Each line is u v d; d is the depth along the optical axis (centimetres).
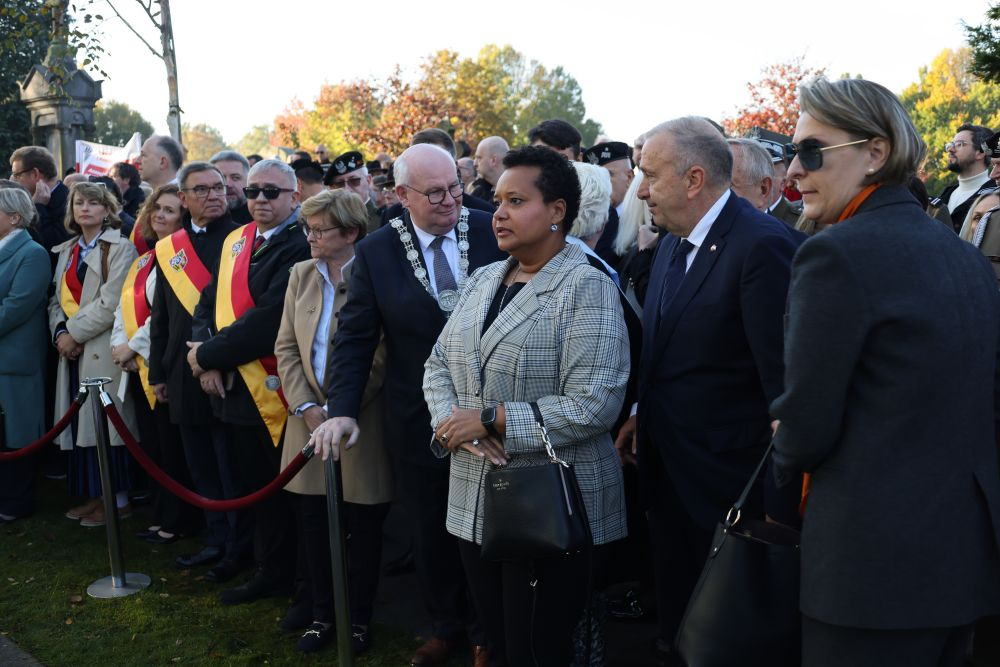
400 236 322
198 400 430
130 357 472
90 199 503
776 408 183
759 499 246
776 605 193
